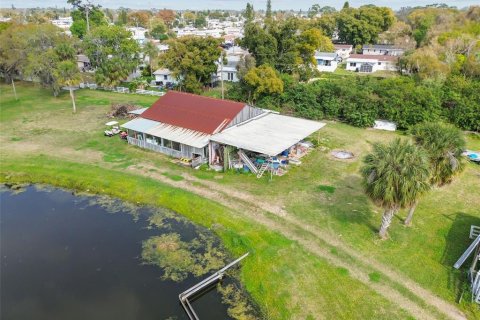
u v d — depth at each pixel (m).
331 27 111.25
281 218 25.98
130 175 32.56
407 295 19.05
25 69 57.72
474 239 23.66
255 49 60.56
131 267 22.00
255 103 53.19
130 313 18.62
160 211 27.97
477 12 106.44
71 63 51.09
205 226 25.89
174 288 20.33
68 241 24.50
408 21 133.62
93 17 121.75
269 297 19.34
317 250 22.56
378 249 22.64
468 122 43.53
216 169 33.53
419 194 20.84
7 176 32.97
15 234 25.28
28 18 178.00
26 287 20.41
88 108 54.03
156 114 40.03
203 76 62.31
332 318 17.84
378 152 21.58
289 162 35.25
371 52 100.75
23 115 50.00
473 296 18.56
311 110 49.25
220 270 21.05
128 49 63.62
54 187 31.56
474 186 31.31
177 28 199.62
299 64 62.03
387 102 45.69
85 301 19.39
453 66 62.22
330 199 28.62
